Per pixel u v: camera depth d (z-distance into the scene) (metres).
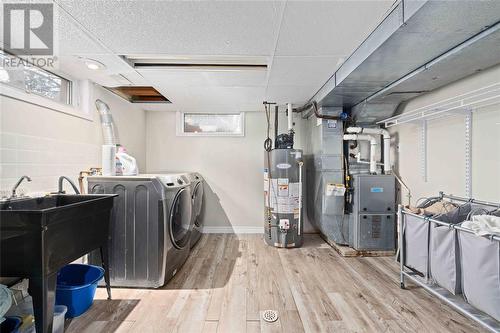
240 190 4.16
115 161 2.46
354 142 3.38
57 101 2.25
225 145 4.16
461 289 1.64
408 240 2.12
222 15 1.53
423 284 2.01
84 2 1.40
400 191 3.15
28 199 1.76
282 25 1.65
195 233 3.49
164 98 3.60
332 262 2.88
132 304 2.01
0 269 1.41
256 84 2.82
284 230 3.34
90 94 2.62
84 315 1.85
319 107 3.35
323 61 2.21
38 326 1.41
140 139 3.91
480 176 2.09
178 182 2.62
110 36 1.78
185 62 2.31
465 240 1.58
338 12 1.51
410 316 1.84
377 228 3.07
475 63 1.89
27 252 1.39
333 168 3.30
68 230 1.58
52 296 1.47
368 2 1.42
